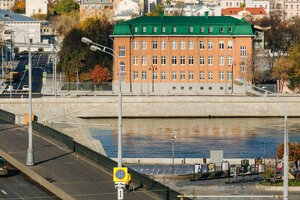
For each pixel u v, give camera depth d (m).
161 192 147.50
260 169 192.50
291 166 183.12
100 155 178.75
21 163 180.25
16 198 151.50
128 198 146.62
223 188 176.62
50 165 178.50
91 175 168.25
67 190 154.50
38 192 156.50
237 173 189.75
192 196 142.62
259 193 170.50
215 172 191.38
